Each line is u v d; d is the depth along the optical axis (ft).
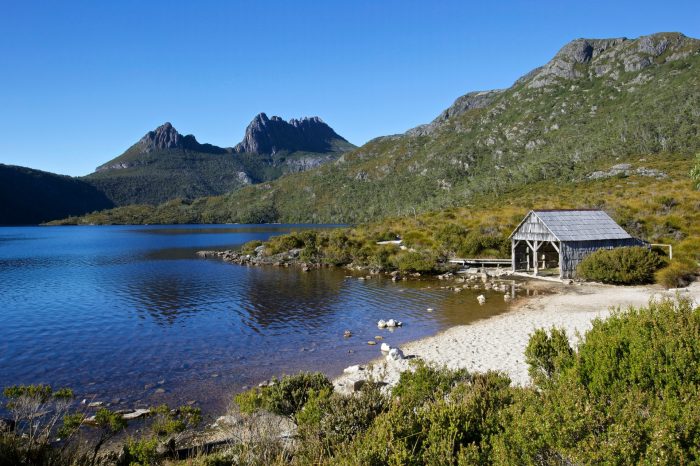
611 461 16.29
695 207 160.15
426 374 33.91
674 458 16.15
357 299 102.83
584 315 76.89
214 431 39.24
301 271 157.17
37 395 31.65
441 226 200.95
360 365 58.13
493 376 30.53
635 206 176.45
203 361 62.03
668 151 411.75
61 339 73.97
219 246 295.07
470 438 21.42
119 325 83.35
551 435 17.78
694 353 22.39
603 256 109.50
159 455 32.04
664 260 111.96
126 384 53.78
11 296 115.03
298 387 36.63
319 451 24.30
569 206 210.38
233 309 95.81
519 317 78.59
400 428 21.52
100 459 30.55
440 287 114.62
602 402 19.95
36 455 25.67
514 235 132.77
